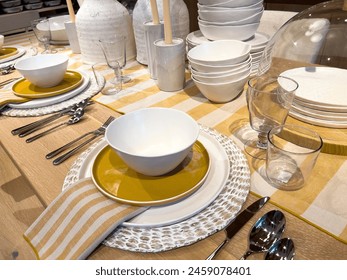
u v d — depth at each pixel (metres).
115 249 0.37
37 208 0.78
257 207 0.41
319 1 1.72
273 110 0.55
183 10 0.93
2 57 1.16
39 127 0.65
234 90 0.69
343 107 0.54
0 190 0.85
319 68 0.74
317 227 0.37
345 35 0.91
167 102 0.75
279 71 0.79
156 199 0.40
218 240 0.37
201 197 0.41
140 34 0.96
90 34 0.99
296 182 0.45
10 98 0.75
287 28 0.93
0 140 0.61
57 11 2.39
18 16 2.07
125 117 0.49
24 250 0.66
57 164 0.52
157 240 0.36
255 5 0.81
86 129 0.64
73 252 0.35
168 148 0.50
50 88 0.81
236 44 0.76
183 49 0.77
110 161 0.48
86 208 0.39
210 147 0.52
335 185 0.44
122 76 0.94
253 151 0.53
